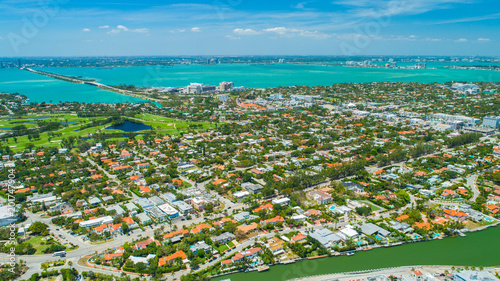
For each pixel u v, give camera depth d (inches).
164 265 6220.5
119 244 7003.0
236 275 6131.9
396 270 6161.4
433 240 7150.6
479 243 7057.1
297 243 6830.7
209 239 6948.8
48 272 5984.3
